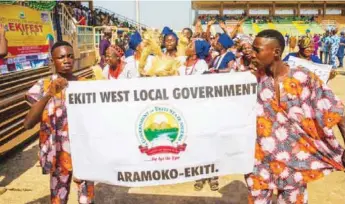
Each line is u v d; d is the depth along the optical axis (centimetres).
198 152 304
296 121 288
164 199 462
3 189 492
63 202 337
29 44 1027
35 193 491
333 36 2020
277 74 290
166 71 359
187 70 471
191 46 470
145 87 296
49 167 322
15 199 474
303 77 283
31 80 926
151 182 308
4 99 704
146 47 366
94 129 302
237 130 302
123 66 459
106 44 635
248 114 301
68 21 1523
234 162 307
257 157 304
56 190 333
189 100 298
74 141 306
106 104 298
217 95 298
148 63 374
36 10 1086
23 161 613
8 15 913
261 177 303
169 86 296
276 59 287
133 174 305
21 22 983
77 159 308
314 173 292
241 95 299
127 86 296
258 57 284
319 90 284
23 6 998
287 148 293
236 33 752
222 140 303
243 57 554
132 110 299
